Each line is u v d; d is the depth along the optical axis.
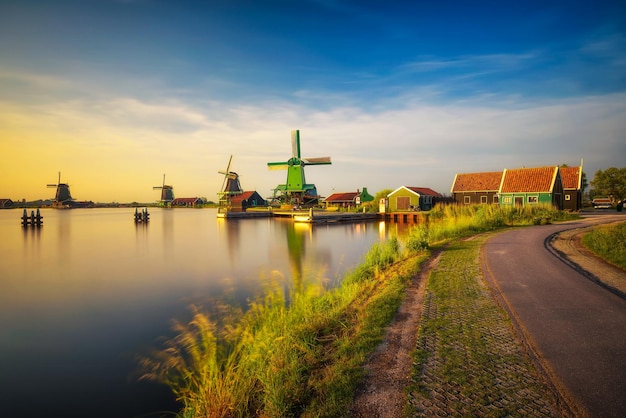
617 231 15.39
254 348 6.43
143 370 7.70
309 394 4.89
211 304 12.23
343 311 8.23
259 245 29.27
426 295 8.53
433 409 4.15
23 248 29.47
